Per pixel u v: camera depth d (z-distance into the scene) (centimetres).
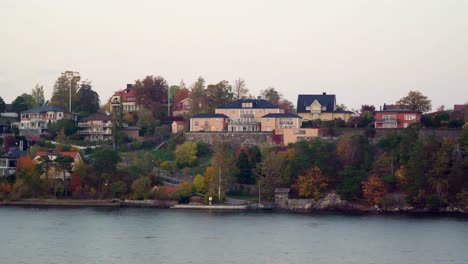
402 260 19188
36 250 19900
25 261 18650
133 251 19950
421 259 19300
